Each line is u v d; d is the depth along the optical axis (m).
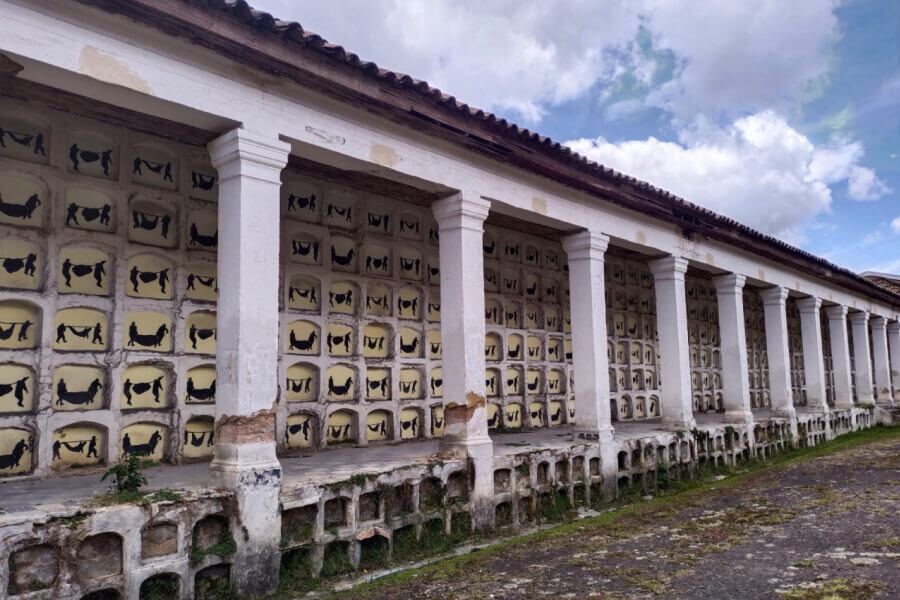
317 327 6.59
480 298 6.14
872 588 3.82
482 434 5.93
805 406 14.90
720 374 13.29
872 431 14.05
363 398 6.88
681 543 5.16
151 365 5.39
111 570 3.68
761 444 10.31
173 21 4.08
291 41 4.59
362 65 4.96
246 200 4.50
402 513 5.14
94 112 5.12
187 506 3.94
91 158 5.23
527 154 6.55
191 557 3.92
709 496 7.19
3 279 4.70
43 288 4.86
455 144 5.97
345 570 4.65
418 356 7.55
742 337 10.12
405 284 7.51
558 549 5.16
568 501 6.70
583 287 7.54
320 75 4.79
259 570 4.18
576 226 7.40
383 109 5.28
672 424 8.78
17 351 4.71
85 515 3.57
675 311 8.83
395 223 7.50
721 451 9.21
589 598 3.95
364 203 7.18
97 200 5.23
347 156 5.14
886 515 5.73
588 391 7.40
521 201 6.68
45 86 4.61
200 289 5.77
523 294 9.11
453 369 5.98
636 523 5.98
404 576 4.57
